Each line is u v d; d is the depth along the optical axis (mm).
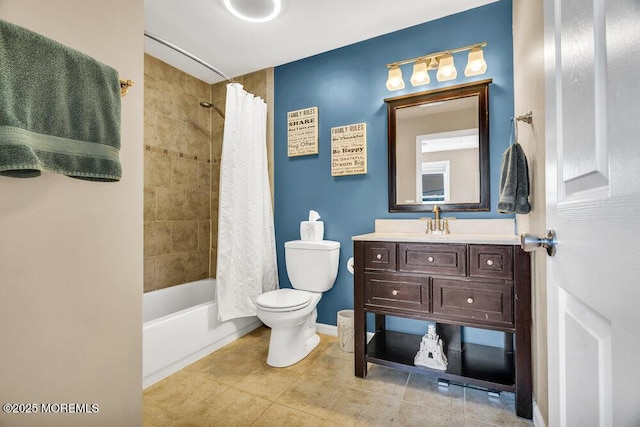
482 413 1435
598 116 469
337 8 1906
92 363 954
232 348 2145
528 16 1416
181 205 2650
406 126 2135
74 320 912
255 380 1728
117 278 1030
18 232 798
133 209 1085
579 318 554
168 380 1729
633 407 371
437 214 1945
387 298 1680
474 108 1953
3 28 689
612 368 424
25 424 804
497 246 1446
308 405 1502
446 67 1888
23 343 803
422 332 2061
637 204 364
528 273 1384
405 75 2143
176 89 2611
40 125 748
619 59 405
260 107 2520
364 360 1739
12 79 694
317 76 2459
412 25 2105
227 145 2275
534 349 1432
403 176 2139
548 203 716
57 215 878
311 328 2295
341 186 2367
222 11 1921
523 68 1547
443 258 1555
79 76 839
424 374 1786
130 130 1079
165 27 2078
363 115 2287
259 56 2477
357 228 2309
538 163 1272
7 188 779
